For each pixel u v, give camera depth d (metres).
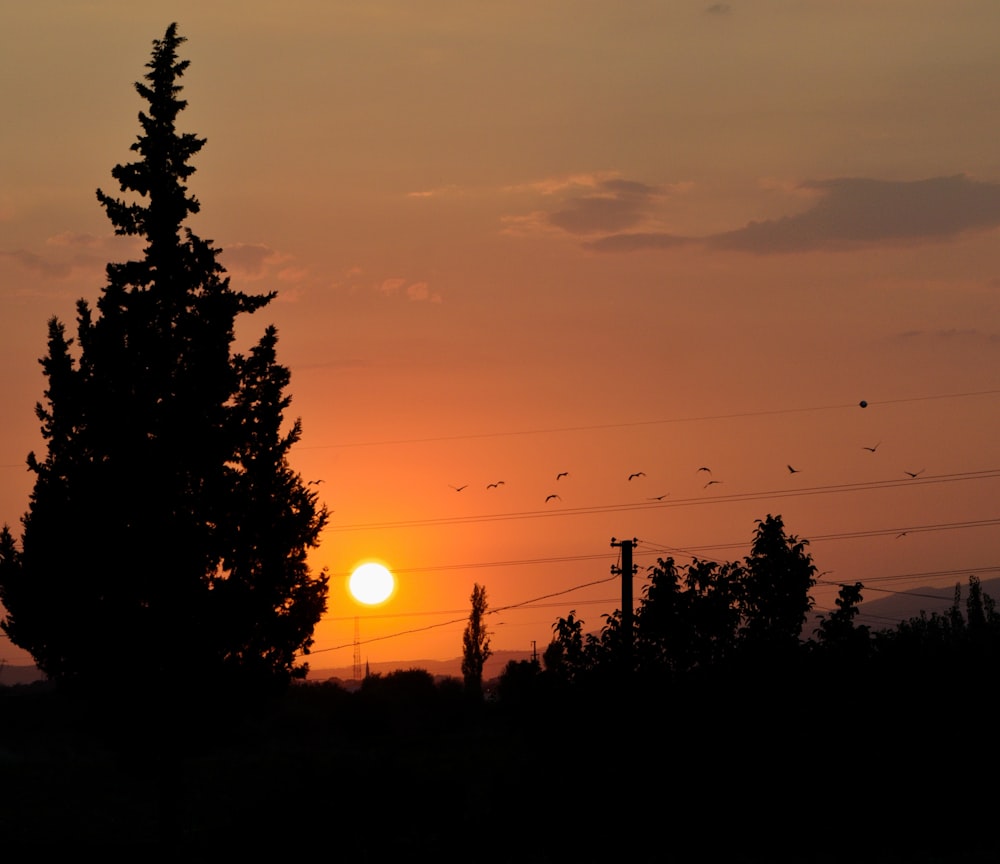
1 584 48.25
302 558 51.53
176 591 48.53
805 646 40.44
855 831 38.72
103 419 48.72
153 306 49.69
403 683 144.62
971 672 40.78
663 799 39.12
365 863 45.06
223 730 49.66
